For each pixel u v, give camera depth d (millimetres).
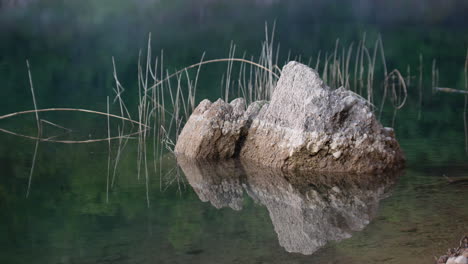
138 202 9312
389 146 10742
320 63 25453
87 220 8492
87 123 15461
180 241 7621
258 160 11375
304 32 34500
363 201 9039
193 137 11859
